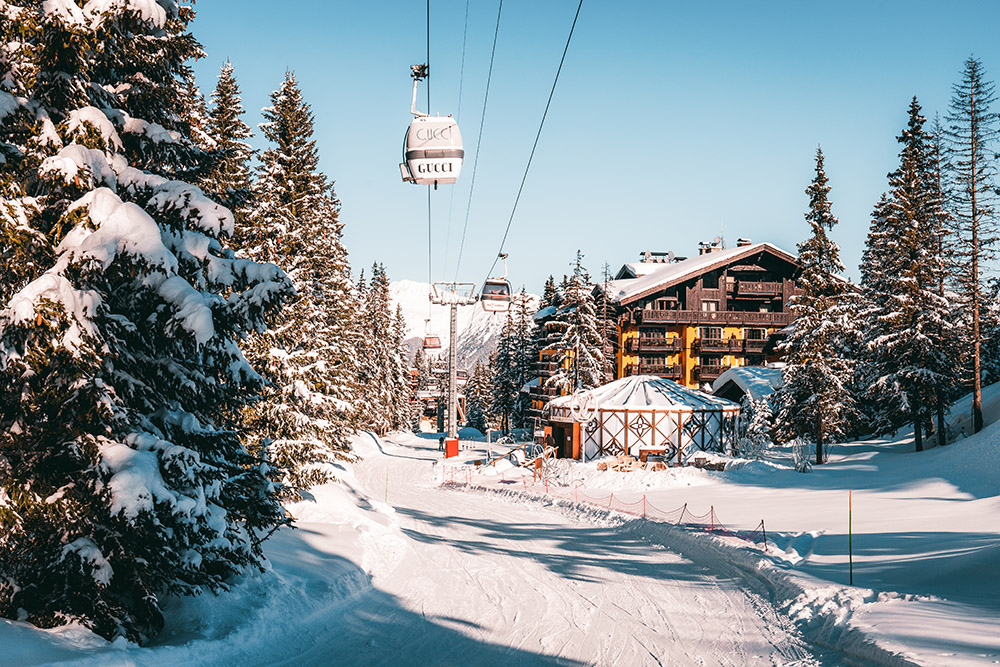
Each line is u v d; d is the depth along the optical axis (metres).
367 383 76.12
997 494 25.30
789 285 73.12
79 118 10.92
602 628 14.71
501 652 13.17
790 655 12.26
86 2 10.78
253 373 12.44
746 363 73.38
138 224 10.62
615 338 73.25
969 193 41.25
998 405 42.41
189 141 13.12
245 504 13.60
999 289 50.66
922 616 12.09
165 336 11.18
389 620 15.16
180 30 12.85
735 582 18.17
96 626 10.66
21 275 10.60
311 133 32.97
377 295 96.06
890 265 44.03
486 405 121.06
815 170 44.12
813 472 38.50
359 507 30.83
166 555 11.27
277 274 11.93
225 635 12.23
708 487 37.38
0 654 8.89
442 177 22.03
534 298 86.19
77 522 10.41
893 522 22.34
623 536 26.80
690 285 72.75
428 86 21.81
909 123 42.94
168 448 11.00
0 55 10.43
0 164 10.60
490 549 24.14
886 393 42.75
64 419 10.48
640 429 50.34
